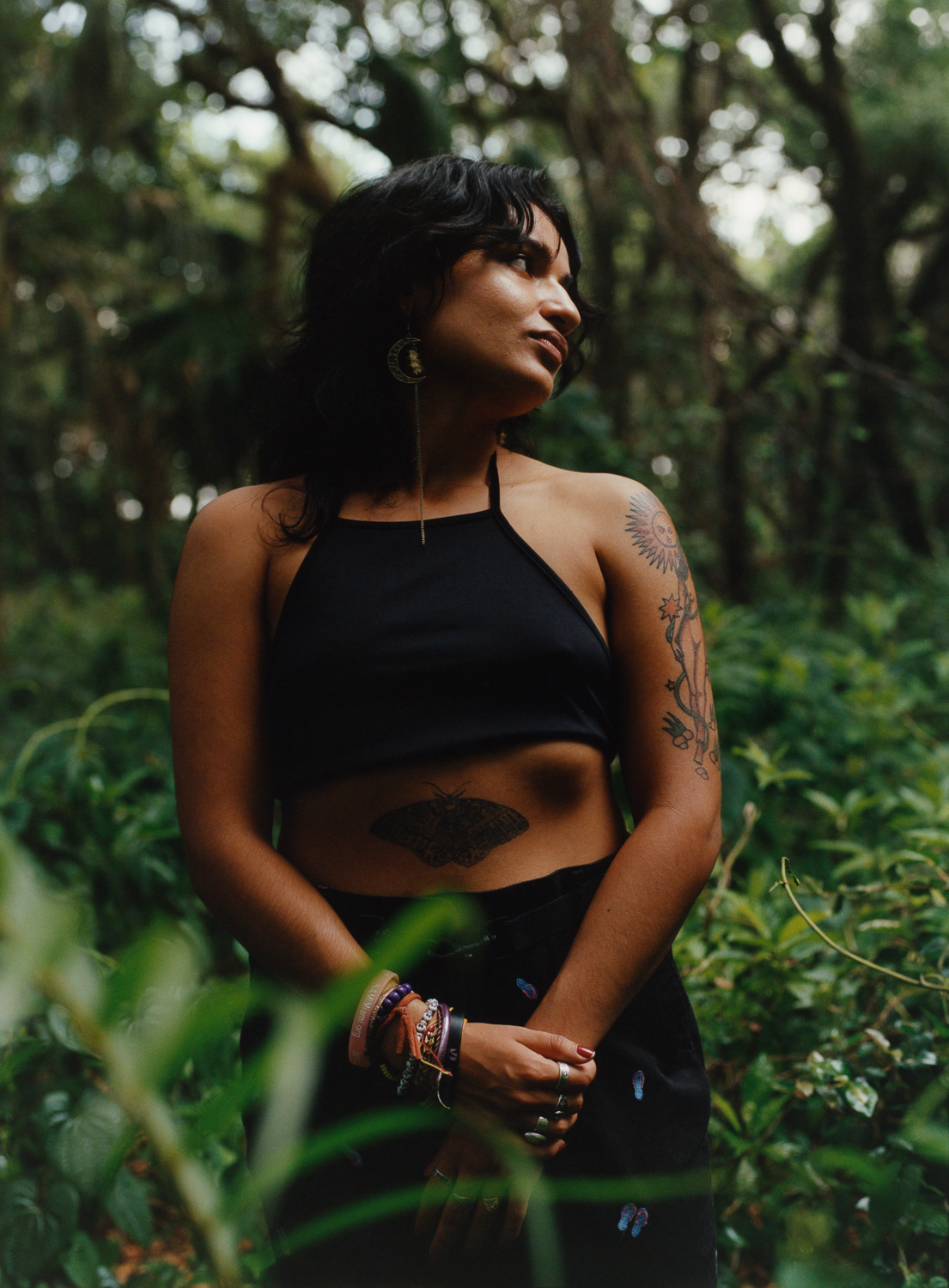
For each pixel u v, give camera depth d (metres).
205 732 1.18
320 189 7.34
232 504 1.23
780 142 7.84
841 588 6.32
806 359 5.81
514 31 6.27
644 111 5.25
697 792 1.17
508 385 1.17
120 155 8.12
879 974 1.73
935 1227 1.36
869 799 2.10
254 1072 0.46
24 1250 1.52
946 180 7.96
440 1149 1.08
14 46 6.03
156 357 5.52
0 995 0.35
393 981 1.07
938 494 8.12
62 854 2.16
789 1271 0.85
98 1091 1.70
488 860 1.12
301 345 1.31
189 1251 1.87
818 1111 1.61
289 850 1.20
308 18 6.84
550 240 1.21
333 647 1.13
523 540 1.18
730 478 6.12
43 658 7.23
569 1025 1.07
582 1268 1.08
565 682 1.15
